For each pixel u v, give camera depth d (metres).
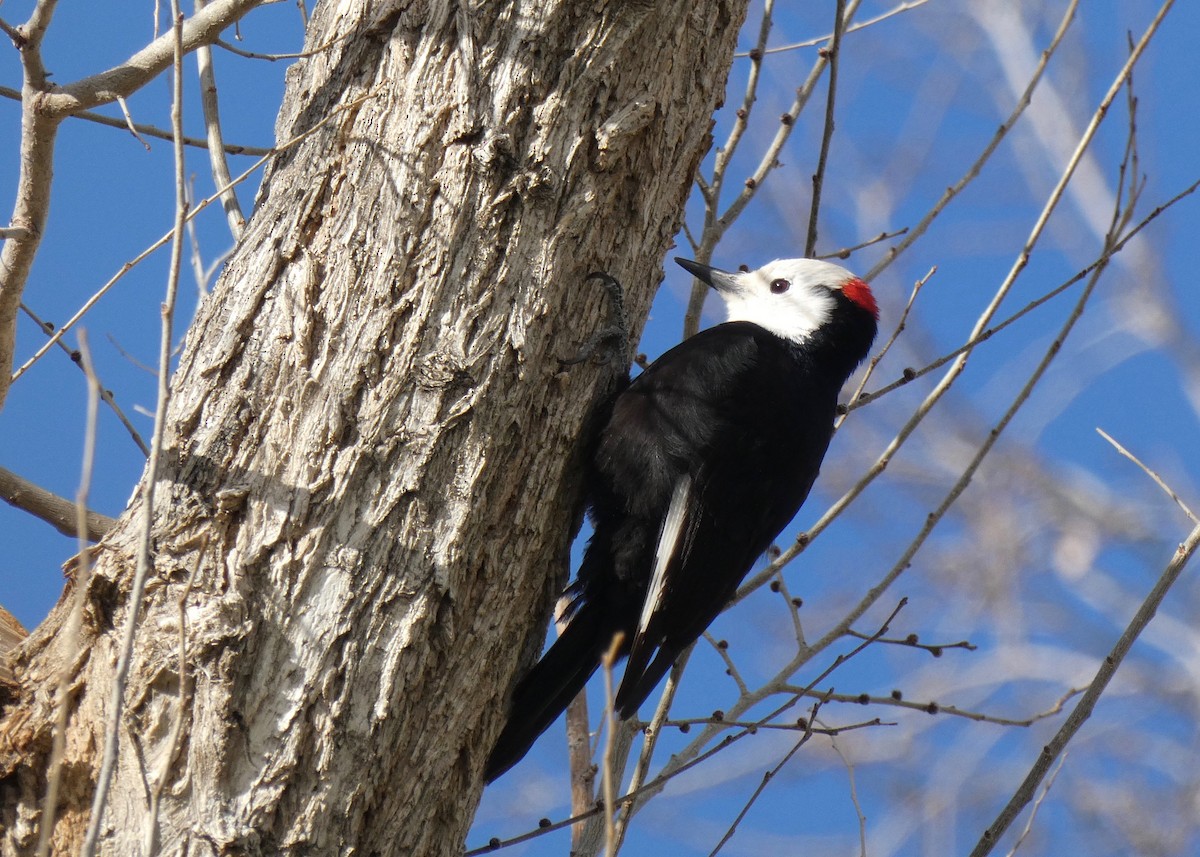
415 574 7.73
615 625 10.33
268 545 7.55
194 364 8.06
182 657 6.13
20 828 7.30
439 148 8.39
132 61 7.82
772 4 10.86
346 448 7.82
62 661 7.63
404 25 8.63
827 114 10.16
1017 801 8.62
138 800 7.13
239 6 7.86
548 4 8.65
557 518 8.86
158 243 7.99
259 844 7.11
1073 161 9.95
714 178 10.91
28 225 7.68
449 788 7.89
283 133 8.84
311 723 7.34
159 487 7.73
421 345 8.09
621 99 8.80
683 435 10.38
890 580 9.79
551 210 8.58
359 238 8.22
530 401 8.41
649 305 9.44
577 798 10.16
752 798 8.81
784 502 10.95
